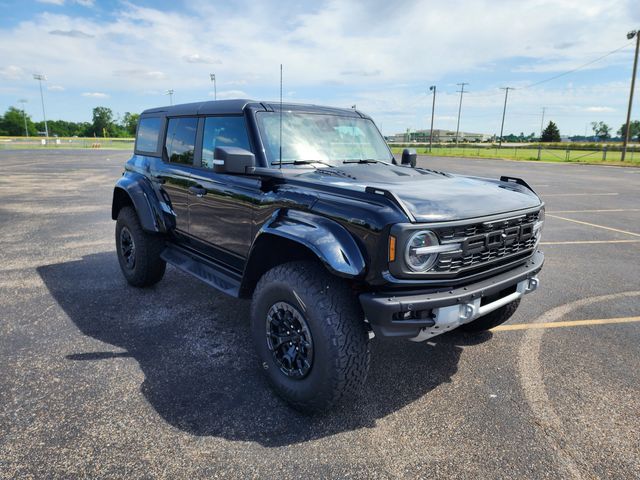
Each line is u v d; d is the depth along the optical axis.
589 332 4.21
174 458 2.45
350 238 2.65
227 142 3.77
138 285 5.10
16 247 7.04
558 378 3.38
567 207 12.30
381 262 2.54
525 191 3.59
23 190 14.11
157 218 4.68
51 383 3.16
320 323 2.62
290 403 2.90
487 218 2.81
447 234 2.64
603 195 15.05
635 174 24.56
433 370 3.48
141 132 5.30
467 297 2.68
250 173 3.17
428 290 2.65
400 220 2.51
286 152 3.58
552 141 122.75
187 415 2.84
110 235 7.97
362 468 2.41
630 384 3.31
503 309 3.77
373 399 3.08
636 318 4.55
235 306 4.67
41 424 2.71
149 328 4.11
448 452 2.55
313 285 2.70
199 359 3.56
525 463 2.47
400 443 2.62
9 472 2.31
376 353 3.76
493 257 2.96
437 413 2.92
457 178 3.70
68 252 6.75
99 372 3.32
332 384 2.65
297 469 2.39
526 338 4.08
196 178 4.04
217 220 3.83
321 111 4.05
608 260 6.76
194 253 4.42
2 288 5.11
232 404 2.97
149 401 2.97
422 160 40.91
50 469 2.34
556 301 5.04
